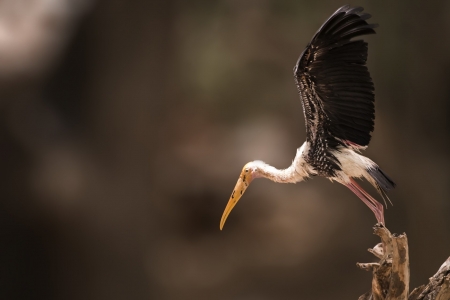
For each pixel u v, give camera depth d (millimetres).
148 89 12758
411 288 13672
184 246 13406
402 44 14062
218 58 13406
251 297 13508
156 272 13242
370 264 4973
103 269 12859
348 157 5266
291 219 13648
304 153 5539
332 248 13805
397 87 14102
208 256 13516
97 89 12625
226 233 13602
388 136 13898
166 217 13281
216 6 13469
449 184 14281
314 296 13680
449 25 13984
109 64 12555
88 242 12805
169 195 13180
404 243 4781
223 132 13406
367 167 5227
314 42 4598
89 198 12672
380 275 4961
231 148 13398
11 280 12516
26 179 12312
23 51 12148
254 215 13609
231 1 13602
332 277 13734
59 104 12656
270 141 13430
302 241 13703
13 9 12219
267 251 13633
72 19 12430
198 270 13445
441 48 14102
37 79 12383
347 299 13555
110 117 12672
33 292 12648
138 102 12695
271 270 13625
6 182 12203
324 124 5262
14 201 12328
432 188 14086
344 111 5090
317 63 4809
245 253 13648
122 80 12586
